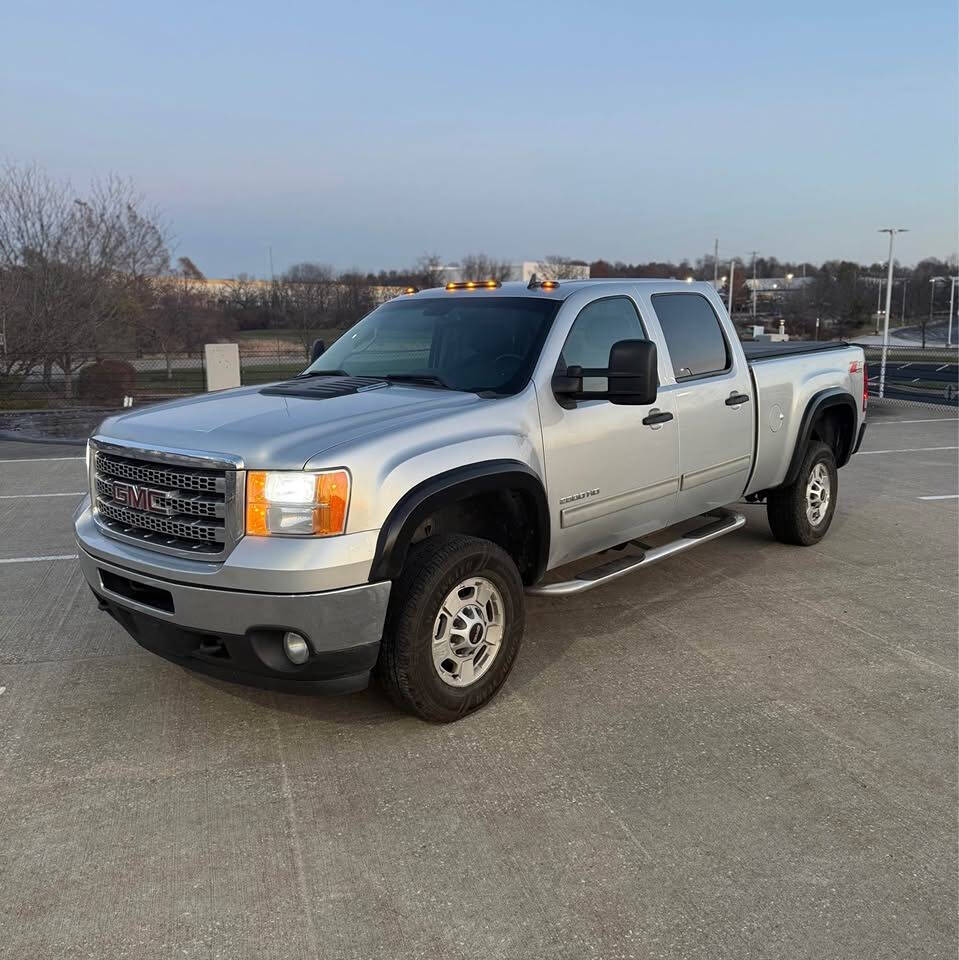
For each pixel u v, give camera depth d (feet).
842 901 8.82
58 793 10.80
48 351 68.95
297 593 10.62
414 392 13.73
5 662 14.74
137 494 11.94
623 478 15.23
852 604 17.62
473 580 12.38
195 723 12.59
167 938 8.36
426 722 12.52
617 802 10.59
